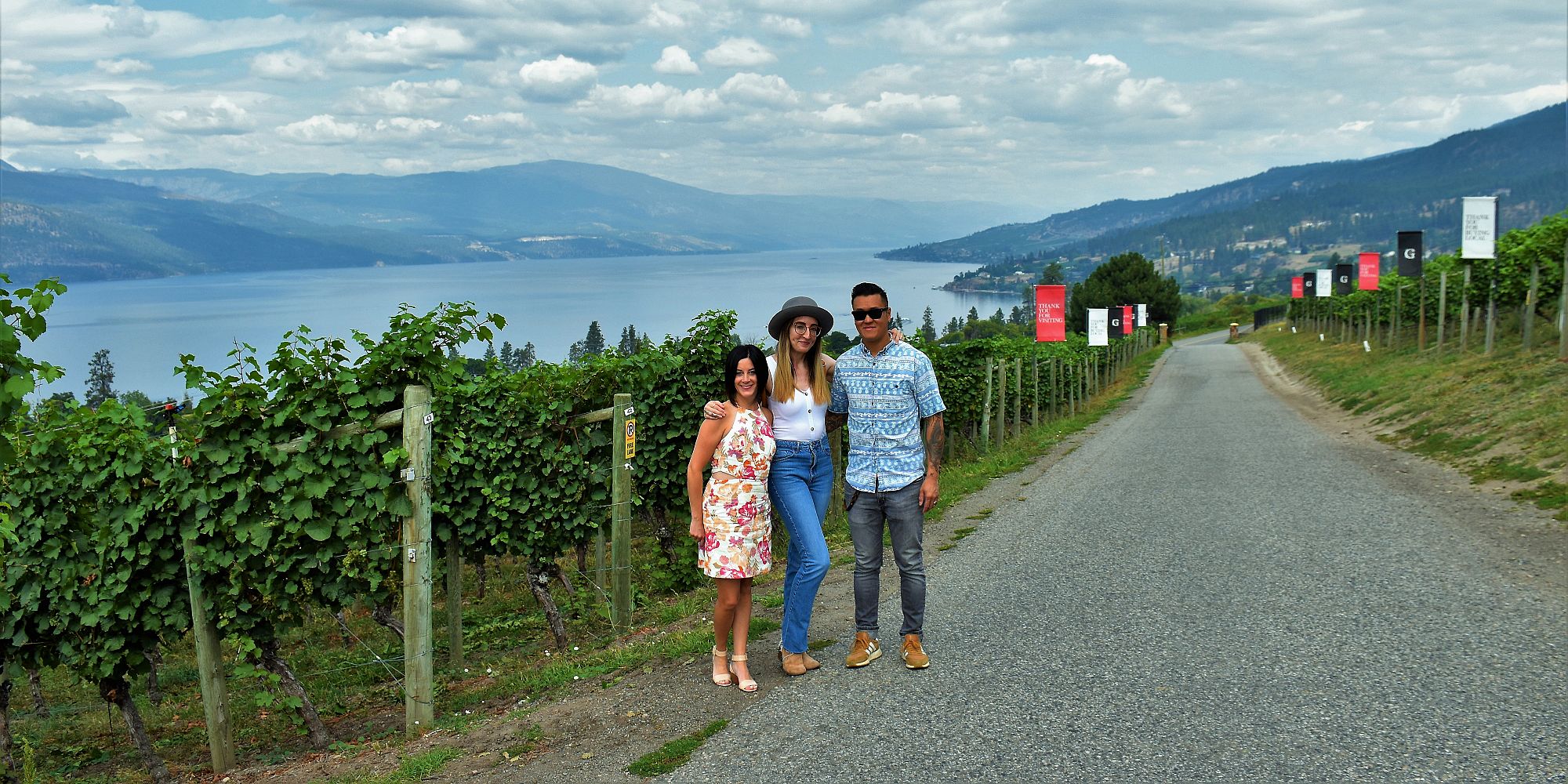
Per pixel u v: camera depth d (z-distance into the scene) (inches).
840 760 157.0
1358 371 1064.2
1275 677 184.5
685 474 371.6
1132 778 143.9
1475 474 406.3
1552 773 137.8
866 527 201.6
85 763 258.4
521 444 320.5
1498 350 773.3
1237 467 496.4
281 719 270.7
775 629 243.4
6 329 123.5
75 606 229.9
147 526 221.0
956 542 355.6
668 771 159.6
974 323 4037.9
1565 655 188.2
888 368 196.2
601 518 328.2
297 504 212.2
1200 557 294.5
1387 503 367.6
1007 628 228.7
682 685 204.1
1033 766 149.9
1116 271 3614.7
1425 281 1208.2
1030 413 983.0
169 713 301.7
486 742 188.5
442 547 353.1
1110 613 236.8
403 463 210.8
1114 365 1760.6
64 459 233.3
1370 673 183.5
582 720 191.0
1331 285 1792.6
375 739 221.0
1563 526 302.8
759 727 175.0
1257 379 1353.3
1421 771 141.3
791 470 197.8
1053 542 335.9
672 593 361.1
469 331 226.2
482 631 342.6
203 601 216.4
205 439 211.3
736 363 193.0
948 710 176.1
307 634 392.8
